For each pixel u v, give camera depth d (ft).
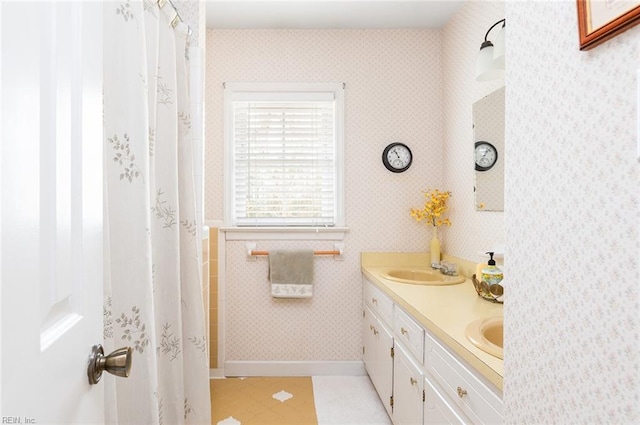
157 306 4.61
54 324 1.61
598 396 1.67
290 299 8.80
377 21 8.48
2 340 1.24
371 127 8.84
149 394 3.74
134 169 3.69
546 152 2.06
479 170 6.89
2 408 1.23
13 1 1.32
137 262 3.70
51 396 1.54
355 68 8.83
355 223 8.85
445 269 7.67
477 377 3.35
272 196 8.91
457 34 7.98
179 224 5.13
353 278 8.84
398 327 5.92
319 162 8.94
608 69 1.63
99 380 2.00
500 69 5.15
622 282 1.55
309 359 8.80
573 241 1.84
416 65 8.84
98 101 2.07
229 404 7.37
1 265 1.24
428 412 4.64
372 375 7.75
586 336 1.75
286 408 7.23
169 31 4.82
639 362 1.47
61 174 1.65
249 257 8.76
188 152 5.27
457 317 4.56
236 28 8.75
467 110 7.49
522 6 2.30
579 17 1.74
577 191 1.82
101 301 2.09
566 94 1.90
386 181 8.85
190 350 5.21
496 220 6.40
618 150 1.58
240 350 8.76
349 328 8.84
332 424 6.67
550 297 2.02
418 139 8.85
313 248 8.80
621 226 1.56
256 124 8.87
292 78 8.80
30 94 1.41
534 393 2.16
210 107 8.72
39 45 1.48
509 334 2.45
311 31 8.82
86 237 1.90
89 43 1.95
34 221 1.43
